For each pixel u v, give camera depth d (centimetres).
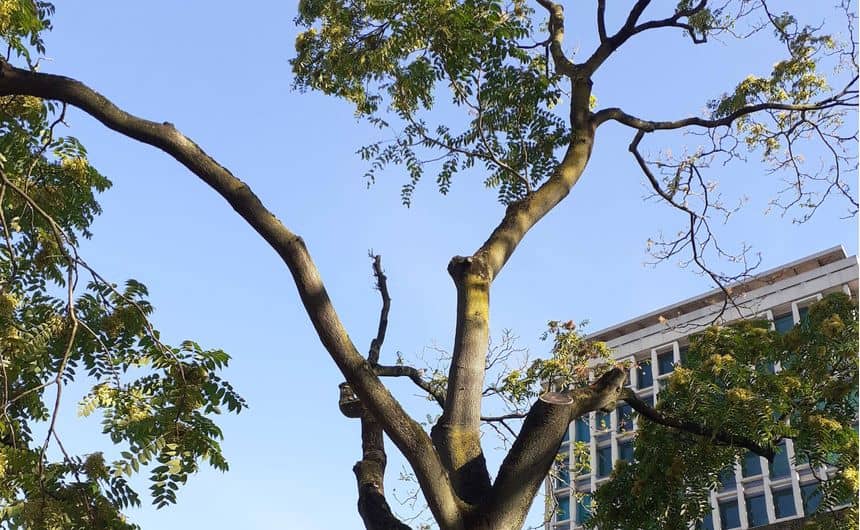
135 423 413
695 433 679
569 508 3834
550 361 1036
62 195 596
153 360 438
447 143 797
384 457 560
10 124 589
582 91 727
